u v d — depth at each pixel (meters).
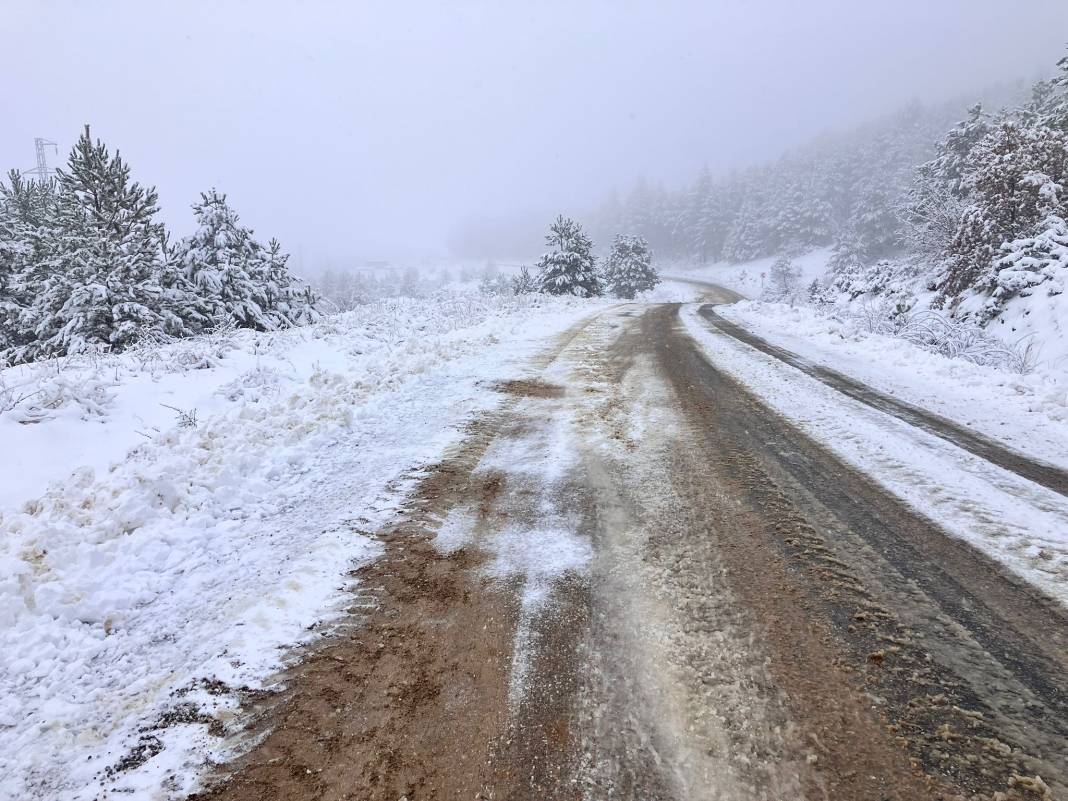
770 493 4.62
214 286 15.20
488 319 15.10
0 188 16.98
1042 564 3.60
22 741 2.49
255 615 3.27
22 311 13.34
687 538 3.96
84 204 13.05
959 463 5.21
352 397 7.19
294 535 4.18
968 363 8.79
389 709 2.59
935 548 3.79
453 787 2.21
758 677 2.70
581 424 6.48
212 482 4.77
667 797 2.14
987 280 12.69
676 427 6.30
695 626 3.07
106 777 2.30
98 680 2.86
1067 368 8.95
